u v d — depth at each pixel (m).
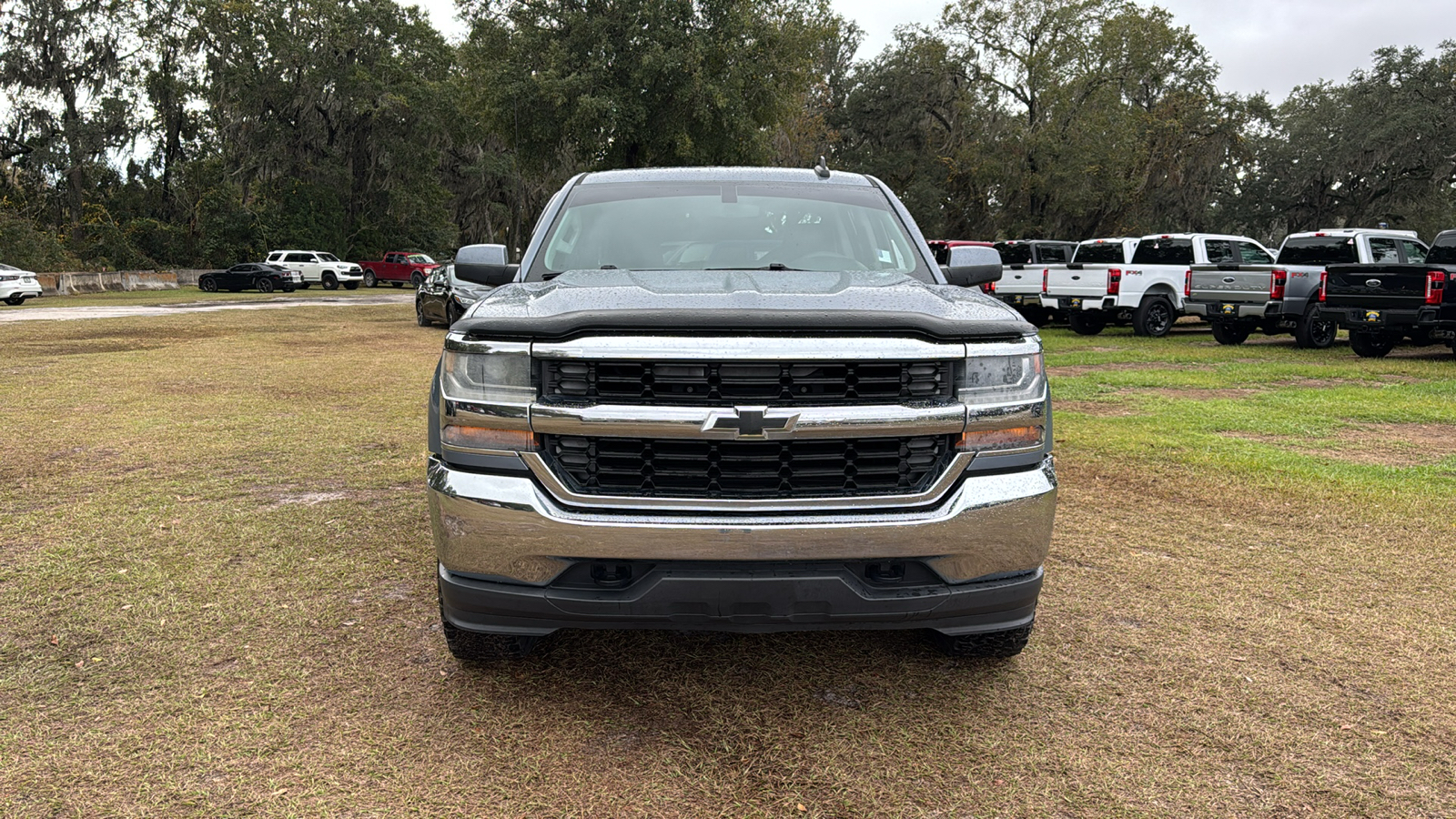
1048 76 40.47
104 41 41.66
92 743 2.63
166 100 43.94
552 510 2.50
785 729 2.76
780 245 3.71
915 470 2.59
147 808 2.32
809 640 3.44
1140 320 17.23
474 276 3.76
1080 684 3.07
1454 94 45.56
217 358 12.55
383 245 48.16
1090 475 6.02
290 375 10.75
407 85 43.72
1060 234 44.47
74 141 41.28
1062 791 2.44
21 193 43.94
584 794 2.41
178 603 3.69
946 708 2.90
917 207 45.31
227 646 3.29
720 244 3.70
